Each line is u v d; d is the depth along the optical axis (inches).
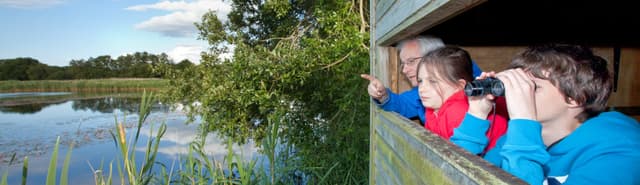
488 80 38.6
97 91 1534.2
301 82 193.9
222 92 212.8
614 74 101.7
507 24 88.0
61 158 332.5
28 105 844.0
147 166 101.5
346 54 195.2
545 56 34.5
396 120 60.4
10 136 436.8
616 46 100.8
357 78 181.3
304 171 184.9
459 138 44.2
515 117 33.6
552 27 91.8
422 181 41.1
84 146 380.5
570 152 33.9
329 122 216.7
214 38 265.0
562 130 36.3
